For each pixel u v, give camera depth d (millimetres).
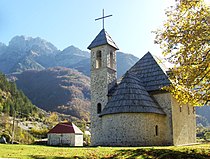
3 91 120000
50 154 17172
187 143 37500
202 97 20188
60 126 61719
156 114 32375
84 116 138375
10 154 16297
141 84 35250
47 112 140000
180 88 20797
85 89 175625
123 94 32094
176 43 20172
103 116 32375
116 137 30781
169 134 33375
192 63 19516
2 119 83062
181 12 20406
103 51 39250
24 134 76562
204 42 19000
